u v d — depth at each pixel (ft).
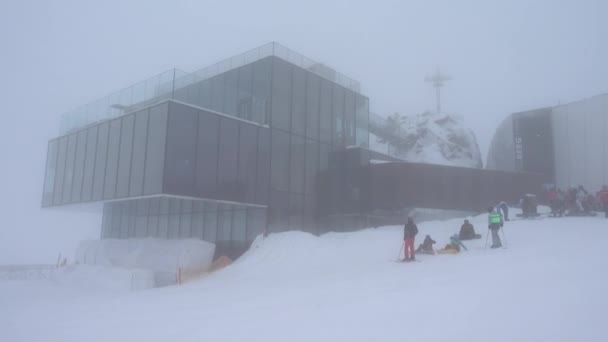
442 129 173.27
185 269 87.15
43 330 38.65
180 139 86.17
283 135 106.11
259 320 35.17
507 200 118.01
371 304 37.27
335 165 116.47
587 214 95.09
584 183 129.49
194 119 88.89
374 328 30.17
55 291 77.41
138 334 33.86
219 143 92.58
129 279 78.48
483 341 25.81
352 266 69.77
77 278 86.17
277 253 86.38
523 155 141.59
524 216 96.58
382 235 87.86
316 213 111.86
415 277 49.37
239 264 87.20
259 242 94.43
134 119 93.25
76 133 112.98
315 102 115.55
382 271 58.18
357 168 112.57
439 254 68.28
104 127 102.32
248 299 46.52
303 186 109.40
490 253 62.23
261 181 99.76
